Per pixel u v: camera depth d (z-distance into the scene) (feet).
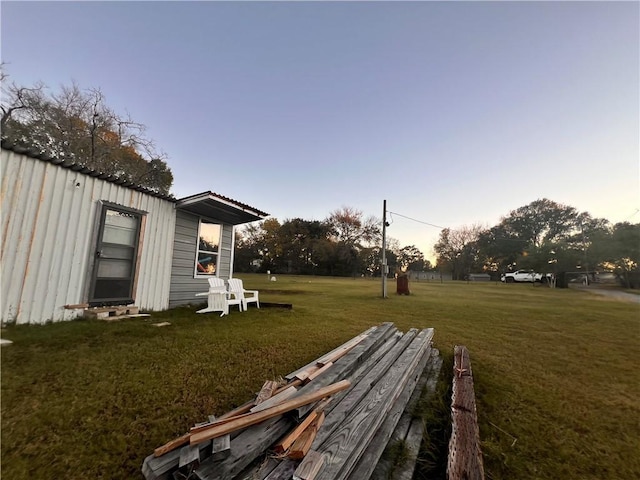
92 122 47.01
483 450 6.24
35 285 12.69
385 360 9.58
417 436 6.34
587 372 11.23
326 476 3.98
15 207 12.11
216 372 9.09
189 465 3.95
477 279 119.34
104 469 4.69
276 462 4.31
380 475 5.01
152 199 18.79
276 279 80.74
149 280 18.39
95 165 46.70
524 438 6.80
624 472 5.70
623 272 78.23
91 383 7.72
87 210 14.90
